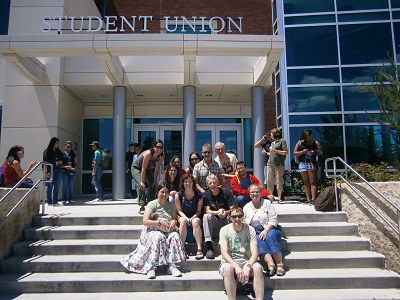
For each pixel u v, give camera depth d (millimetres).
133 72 11359
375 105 11766
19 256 5668
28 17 11078
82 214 6828
